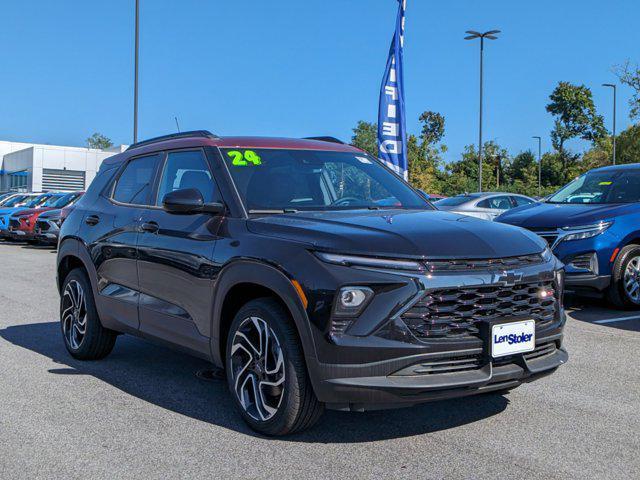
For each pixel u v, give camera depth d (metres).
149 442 3.74
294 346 3.55
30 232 19.91
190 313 4.29
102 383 4.95
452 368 3.43
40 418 4.16
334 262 3.42
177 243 4.41
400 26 12.27
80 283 5.60
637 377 5.07
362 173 4.92
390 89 12.36
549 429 3.94
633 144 54.97
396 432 3.89
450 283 3.39
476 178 60.66
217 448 3.64
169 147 5.09
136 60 22.22
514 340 3.55
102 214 5.46
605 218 7.57
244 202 4.21
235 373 3.95
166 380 5.04
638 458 3.51
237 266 3.84
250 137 4.89
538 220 7.82
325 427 3.97
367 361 3.32
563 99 79.81
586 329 6.81
